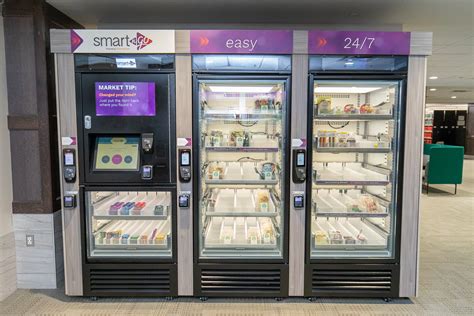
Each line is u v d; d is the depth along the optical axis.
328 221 3.19
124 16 3.13
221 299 2.67
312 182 2.65
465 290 2.84
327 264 2.62
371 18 3.21
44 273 2.83
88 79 2.48
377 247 2.70
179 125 2.51
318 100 2.78
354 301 2.66
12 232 2.85
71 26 3.16
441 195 6.70
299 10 2.99
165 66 2.47
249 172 2.91
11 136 2.72
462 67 6.11
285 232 2.59
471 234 4.32
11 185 2.87
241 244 2.70
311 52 2.45
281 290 2.63
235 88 2.83
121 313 2.48
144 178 2.52
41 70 2.67
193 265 2.62
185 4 2.84
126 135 2.61
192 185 2.56
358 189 3.18
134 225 3.01
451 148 6.50
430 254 3.63
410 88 2.50
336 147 2.64
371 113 2.65
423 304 2.62
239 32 2.43
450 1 2.77
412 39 2.46
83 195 2.56
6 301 2.64
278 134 2.78
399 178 2.56
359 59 2.48
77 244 2.61
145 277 2.64
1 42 2.75
